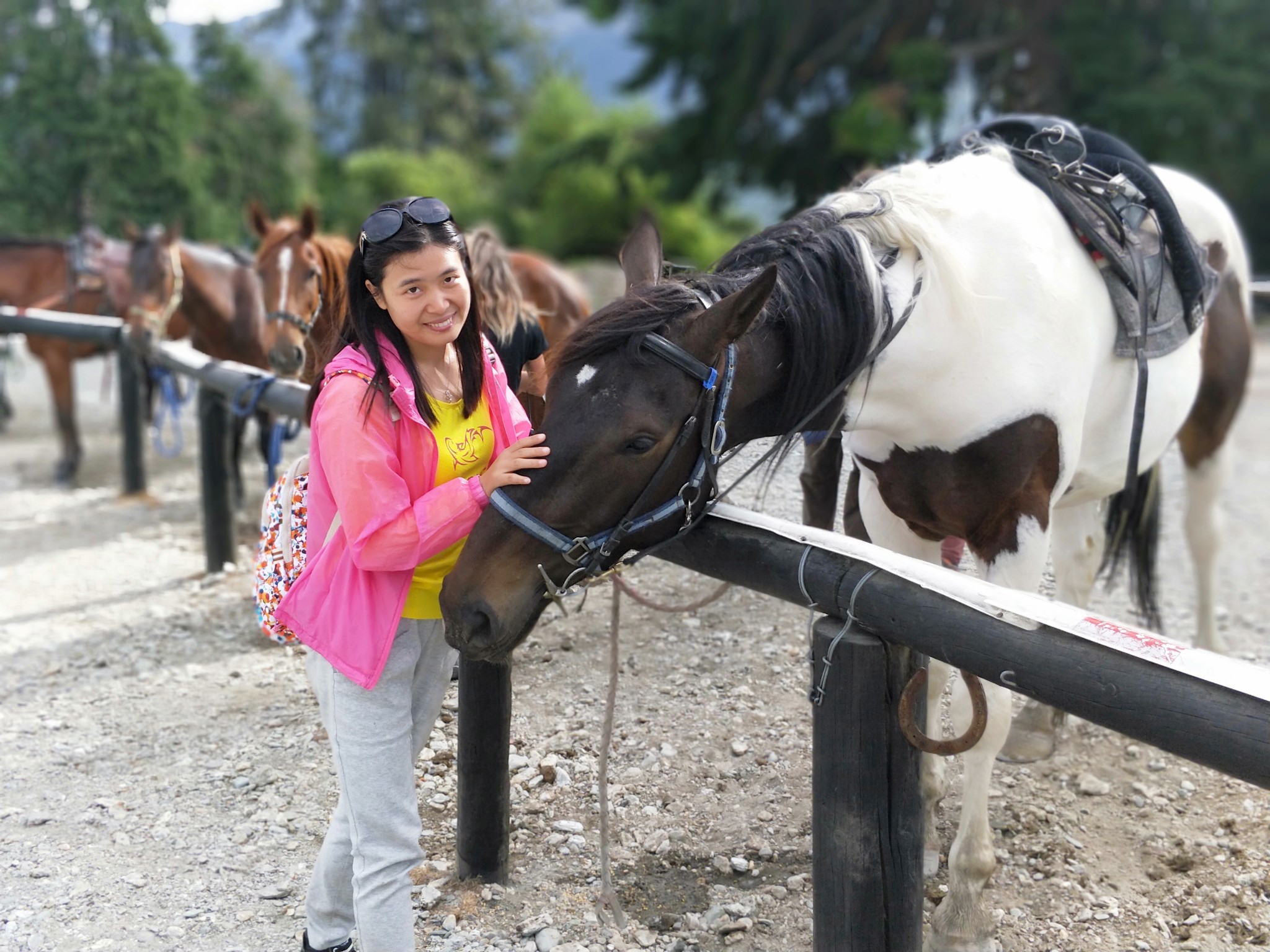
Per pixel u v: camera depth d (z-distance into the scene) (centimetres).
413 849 183
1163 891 234
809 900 230
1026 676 148
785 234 198
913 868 180
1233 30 1683
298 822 268
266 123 2553
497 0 4056
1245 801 267
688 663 331
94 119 2136
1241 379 326
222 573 470
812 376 191
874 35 1886
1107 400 242
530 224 2609
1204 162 1761
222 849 258
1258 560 491
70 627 414
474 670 226
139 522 569
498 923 226
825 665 174
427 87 3800
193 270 602
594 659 335
